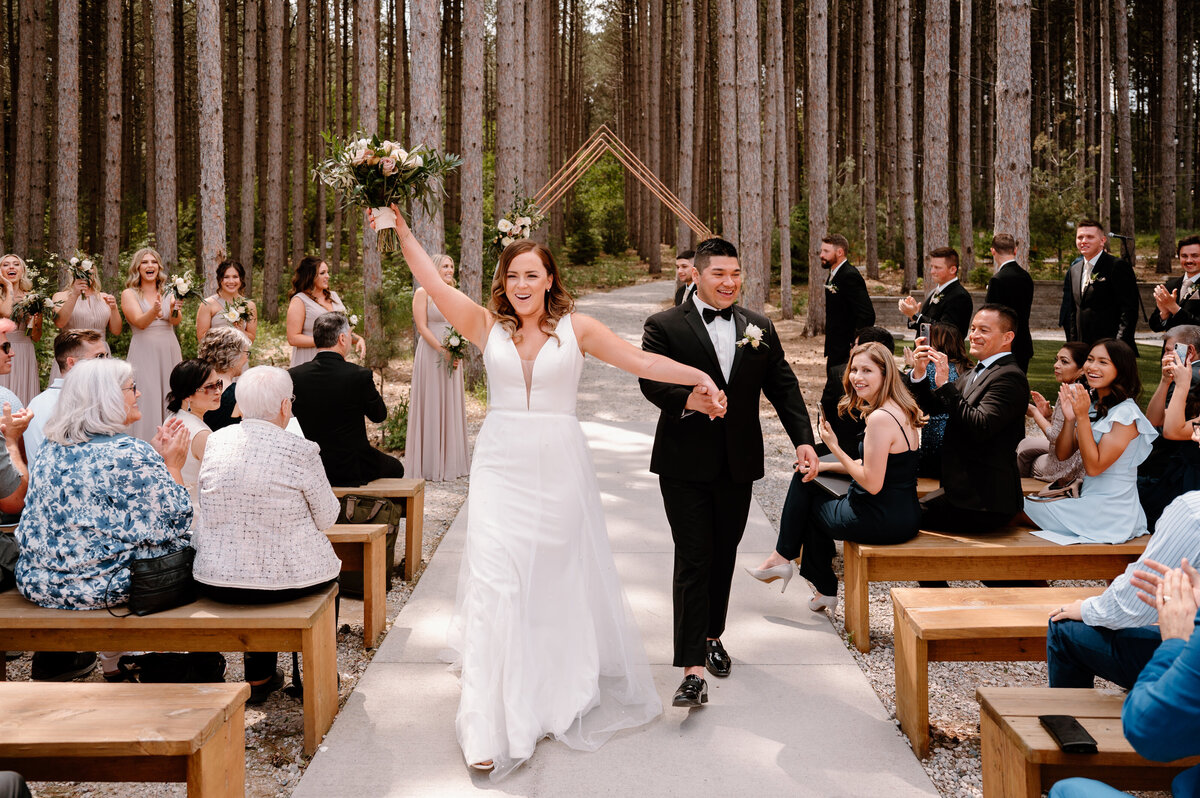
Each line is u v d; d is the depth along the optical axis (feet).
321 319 17.49
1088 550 14.11
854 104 140.56
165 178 50.21
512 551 11.71
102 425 11.31
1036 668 14.19
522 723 11.03
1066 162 96.48
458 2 105.81
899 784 10.64
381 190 12.64
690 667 12.28
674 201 45.27
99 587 11.06
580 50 149.69
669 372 11.95
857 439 18.69
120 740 8.17
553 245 104.78
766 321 13.09
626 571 18.02
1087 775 8.53
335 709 12.25
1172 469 15.46
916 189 140.87
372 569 14.55
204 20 36.65
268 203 70.03
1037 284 73.36
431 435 25.58
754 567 18.42
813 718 12.25
